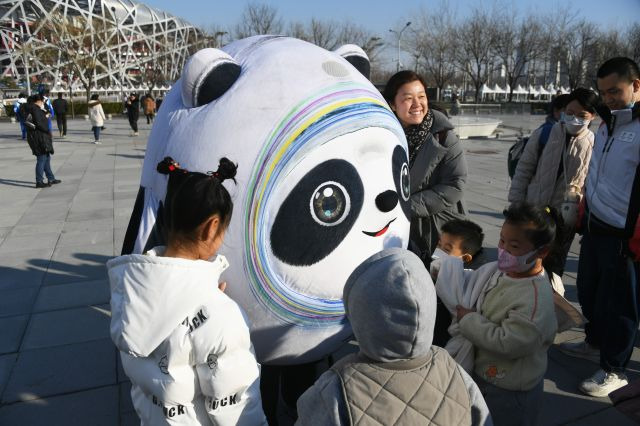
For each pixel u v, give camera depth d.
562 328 2.55
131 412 3.27
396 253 1.45
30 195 9.77
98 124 18.00
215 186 1.73
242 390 1.70
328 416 1.42
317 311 2.28
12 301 4.95
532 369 2.23
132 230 2.55
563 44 45.78
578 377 3.57
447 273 2.49
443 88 46.97
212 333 1.63
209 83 2.22
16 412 3.27
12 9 57.41
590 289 3.56
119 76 64.56
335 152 2.18
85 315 4.64
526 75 54.31
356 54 2.87
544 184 3.98
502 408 2.28
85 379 3.63
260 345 2.31
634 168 3.07
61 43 38.12
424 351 1.44
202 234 1.72
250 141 2.10
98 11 64.44
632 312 3.22
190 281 1.66
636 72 3.05
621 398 2.52
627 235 3.05
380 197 2.26
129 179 11.23
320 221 2.16
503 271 2.21
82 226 7.58
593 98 3.72
